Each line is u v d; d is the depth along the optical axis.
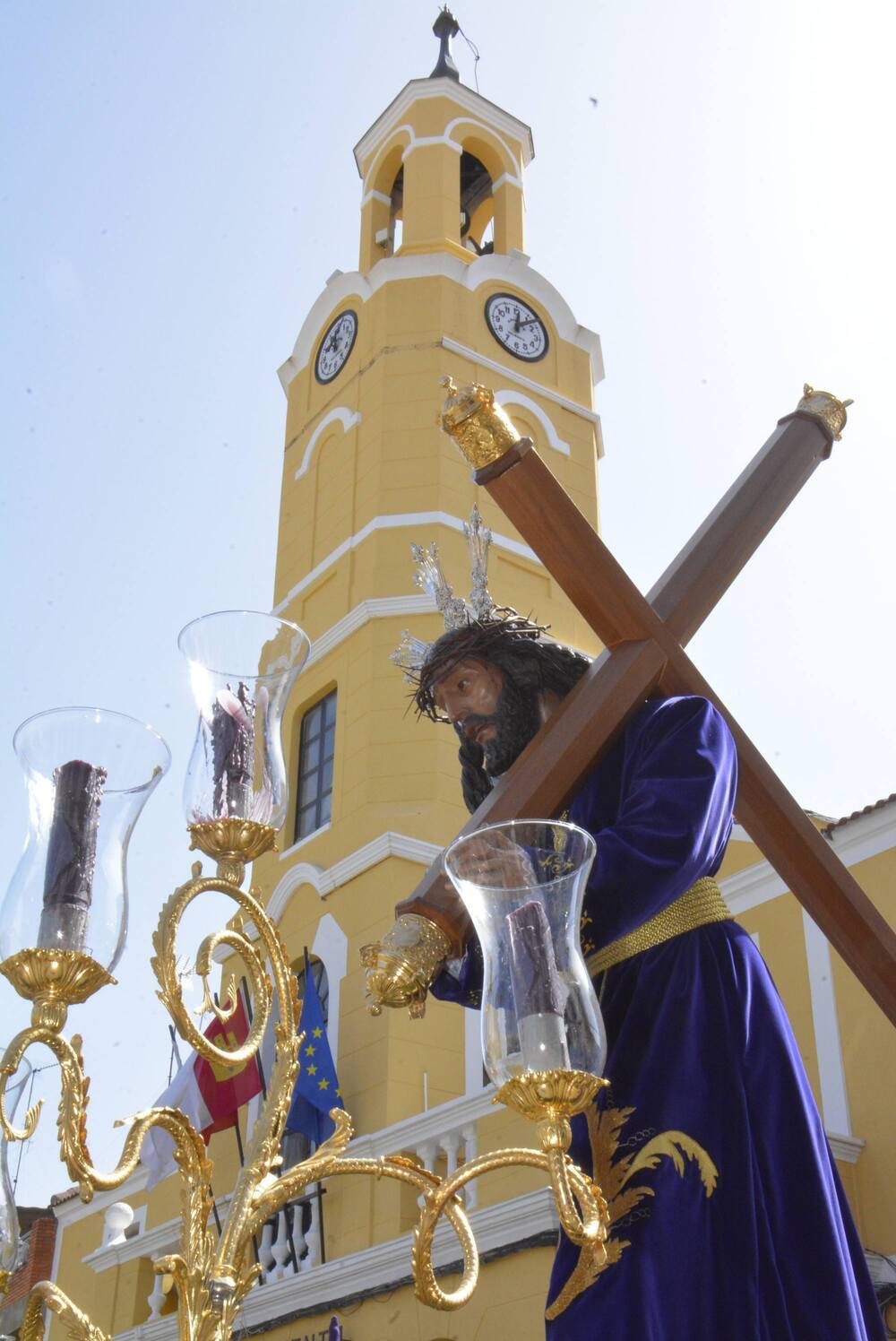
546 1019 2.00
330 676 20.38
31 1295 2.42
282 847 19.81
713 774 2.51
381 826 18.22
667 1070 2.40
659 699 2.99
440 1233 12.20
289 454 23.98
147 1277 16.23
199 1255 2.27
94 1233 19.05
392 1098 15.73
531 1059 1.98
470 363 22.44
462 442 3.05
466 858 2.10
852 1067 12.94
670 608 3.19
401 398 21.77
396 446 21.30
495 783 3.13
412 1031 16.34
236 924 2.69
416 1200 13.95
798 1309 2.26
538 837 2.10
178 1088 14.75
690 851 2.37
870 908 3.14
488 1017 2.04
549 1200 11.28
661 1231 2.24
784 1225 2.32
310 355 24.58
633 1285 2.21
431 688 3.19
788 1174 2.36
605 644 3.03
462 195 27.02
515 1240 11.45
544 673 3.11
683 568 3.30
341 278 24.00
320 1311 13.24
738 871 14.77
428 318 22.56
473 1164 2.36
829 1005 13.37
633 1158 2.33
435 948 2.32
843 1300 2.26
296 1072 2.51
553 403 23.08
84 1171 2.26
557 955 2.04
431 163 24.70
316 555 21.86
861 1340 2.26
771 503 3.52
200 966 2.49
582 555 2.96
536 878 2.07
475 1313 11.61
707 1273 2.21
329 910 18.06
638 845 2.36
